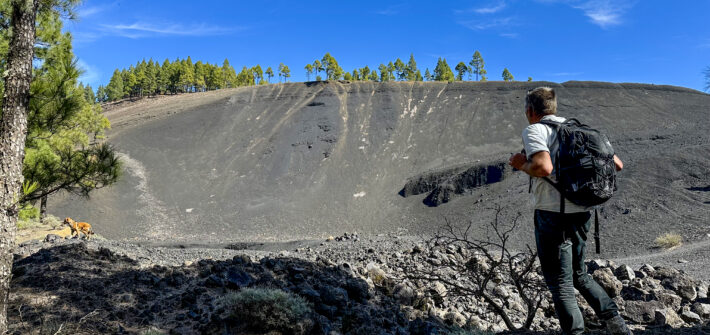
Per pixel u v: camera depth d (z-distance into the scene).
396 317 6.12
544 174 2.26
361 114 125.50
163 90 180.62
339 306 5.75
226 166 96.50
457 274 9.16
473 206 59.69
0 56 4.98
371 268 7.91
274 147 105.06
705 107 105.75
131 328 4.55
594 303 2.60
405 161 95.94
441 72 172.62
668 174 43.06
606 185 2.22
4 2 4.56
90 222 64.31
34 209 10.28
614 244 30.52
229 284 5.87
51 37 6.91
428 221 60.91
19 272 5.93
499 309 5.00
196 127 121.94
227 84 188.88
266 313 4.61
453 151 98.75
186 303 5.29
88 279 5.72
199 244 53.44
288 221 69.12
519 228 39.75
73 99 7.36
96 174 7.45
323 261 7.77
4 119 4.14
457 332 4.38
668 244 27.30
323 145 104.94
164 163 97.62
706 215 31.77
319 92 144.00
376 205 74.81
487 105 123.19
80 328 4.33
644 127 96.31
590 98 119.25
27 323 4.35
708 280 14.07
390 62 180.25
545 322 6.66
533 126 2.41
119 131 120.62
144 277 6.03
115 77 180.12
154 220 68.44
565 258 2.46
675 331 2.92
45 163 6.95
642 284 8.05
